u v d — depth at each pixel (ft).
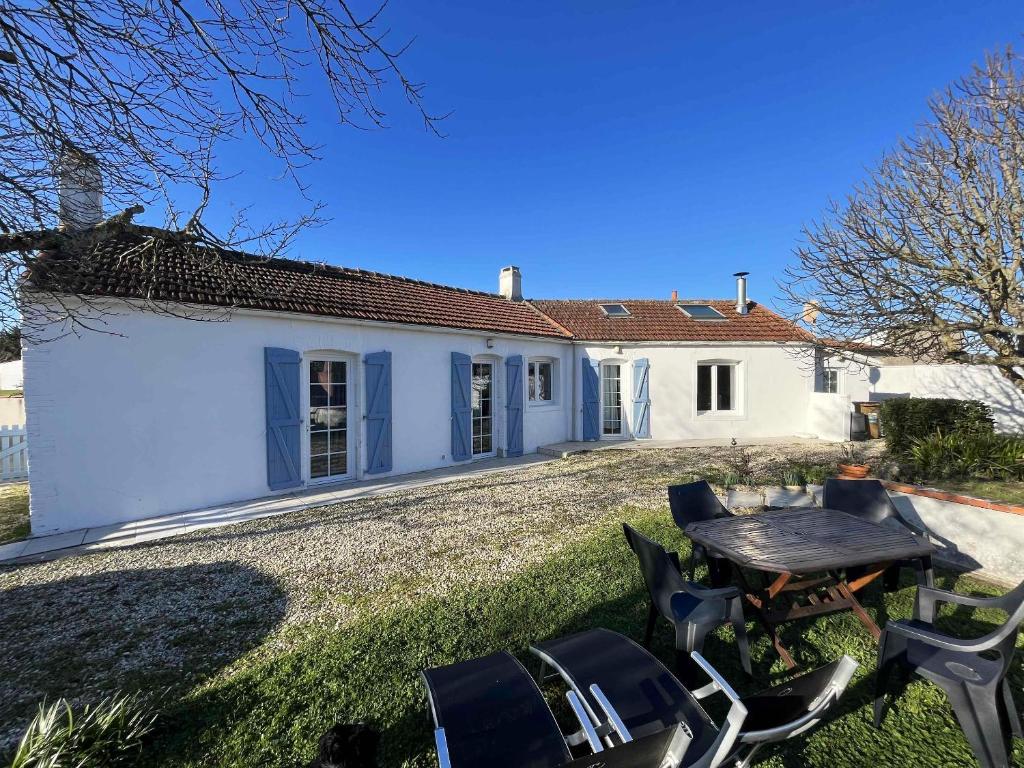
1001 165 18.86
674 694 7.67
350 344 28.84
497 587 14.55
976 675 8.15
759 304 56.24
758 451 38.96
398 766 8.16
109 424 21.01
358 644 11.41
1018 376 21.07
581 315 51.24
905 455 23.31
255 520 21.62
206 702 9.49
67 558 17.30
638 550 10.89
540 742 6.78
